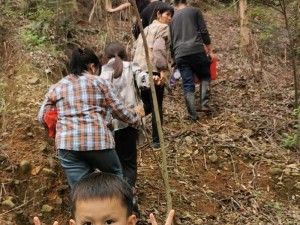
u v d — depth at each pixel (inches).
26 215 161.3
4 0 254.8
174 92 273.7
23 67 221.9
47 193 168.6
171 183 195.5
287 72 295.6
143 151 214.8
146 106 205.0
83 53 149.3
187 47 238.1
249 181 200.1
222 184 199.5
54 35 250.1
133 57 215.9
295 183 197.0
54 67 228.8
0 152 173.9
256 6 338.6
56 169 175.0
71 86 145.6
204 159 211.3
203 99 247.3
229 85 280.2
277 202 189.2
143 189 189.6
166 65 202.2
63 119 143.9
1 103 196.9
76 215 65.0
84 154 142.7
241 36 309.9
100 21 296.8
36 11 261.4
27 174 170.6
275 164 207.6
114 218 64.6
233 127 235.3
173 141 222.5
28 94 206.4
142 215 173.2
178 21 243.3
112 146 144.9
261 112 250.2
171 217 72.8
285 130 235.1
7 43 233.3
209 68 246.8
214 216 179.0
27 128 186.1
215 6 415.5
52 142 185.6
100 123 143.5
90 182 66.0
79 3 301.0
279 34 318.7
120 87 167.8
